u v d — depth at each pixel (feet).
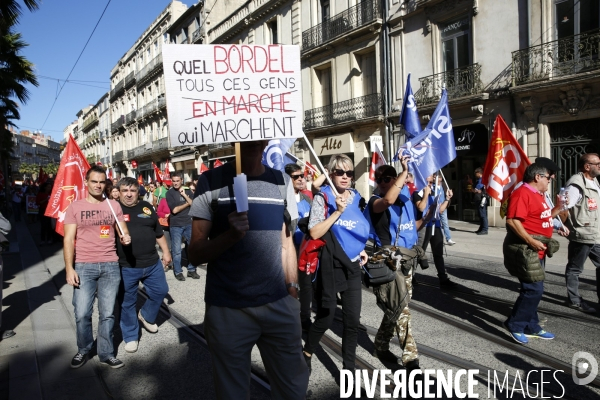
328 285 11.22
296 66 8.34
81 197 16.53
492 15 43.37
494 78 43.55
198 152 103.81
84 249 13.00
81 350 13.15
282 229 7.86
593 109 36.17
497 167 18.58
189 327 16.52
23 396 11.19
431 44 49.75
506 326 14.03
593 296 18.83
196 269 28.09
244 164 7.75
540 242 13.56
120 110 168.04
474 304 18.10
